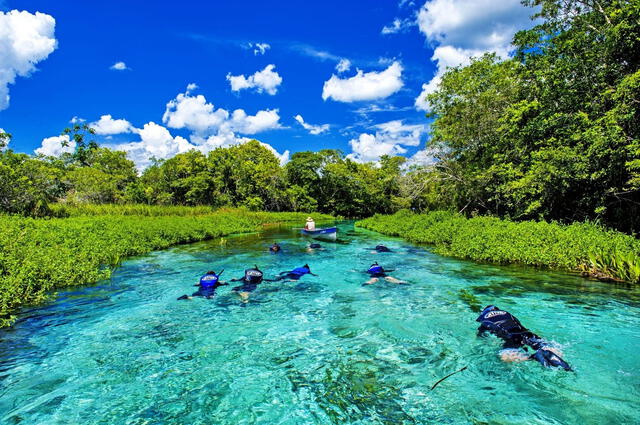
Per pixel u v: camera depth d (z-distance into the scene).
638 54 12.66
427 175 25.52
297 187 50.12
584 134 12.59
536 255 11.10
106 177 33.47
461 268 11.19
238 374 4.80
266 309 7.46
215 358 5.26
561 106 15.20
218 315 7.11
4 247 9.23
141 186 38.00
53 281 8.86
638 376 4.53
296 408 4.02
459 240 14.34
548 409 3.89
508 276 9.94
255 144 53.69
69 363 5.09
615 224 13.16
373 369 4.90
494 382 4.49
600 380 4.45
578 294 8.01
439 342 5.75
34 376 4.72
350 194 52.66
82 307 7.52
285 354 5.39
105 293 8.60
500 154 18.22
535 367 4.83
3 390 4.37
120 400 4.18
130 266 11.93
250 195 44.84
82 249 11.55
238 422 3.77
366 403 4.09
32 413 3.92
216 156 44.22
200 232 20.62
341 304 7.76
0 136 19.27
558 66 14.99
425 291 8.66
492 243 12.73
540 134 15.54
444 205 27.34
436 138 23.97
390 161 54.41
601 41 14.30
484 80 20.58
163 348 5.60
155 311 7.34
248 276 9.62
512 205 17.39
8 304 7.40
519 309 7.10
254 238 20.80
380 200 51.28
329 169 51.62
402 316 6.95
